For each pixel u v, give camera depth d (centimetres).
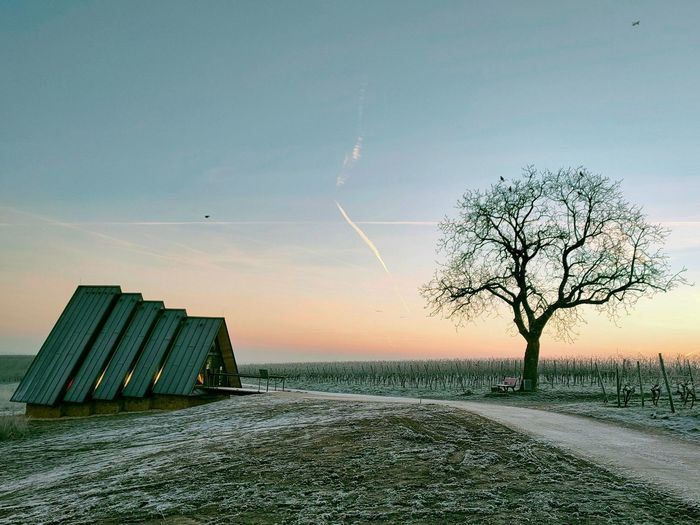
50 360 3491
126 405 3334
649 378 4806
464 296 4350
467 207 4416
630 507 895
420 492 980
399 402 2486
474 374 5944
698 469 1173
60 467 1495
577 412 2367
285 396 3041
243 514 883
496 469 1144
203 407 2716
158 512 911
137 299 3838
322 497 959
